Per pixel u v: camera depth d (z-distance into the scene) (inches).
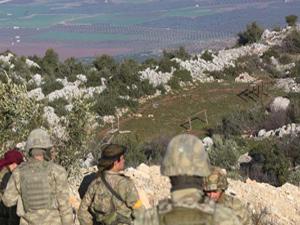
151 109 3051.2
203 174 258.4
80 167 796.0
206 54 3850.9
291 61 3941.9
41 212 468.4
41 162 479.2
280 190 959.0
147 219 255.9
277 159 1625.2
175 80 3393.2
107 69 3393.2
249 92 3400.6
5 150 737.6
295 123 2507.4
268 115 2682.1
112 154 474.0
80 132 797.2
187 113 3053.6
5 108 759.1
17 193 479.5
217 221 250.8
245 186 941.8
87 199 482.6
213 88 3437.5
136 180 860.6
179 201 255.1
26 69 3122.5
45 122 802.2
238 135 2529.5
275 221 818.2
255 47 4111.7
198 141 264.1
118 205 468.4
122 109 2962.6
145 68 3523.6
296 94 3110.2
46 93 2822.3
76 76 3154.5
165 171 260.1
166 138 2293.3
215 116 3024.1
